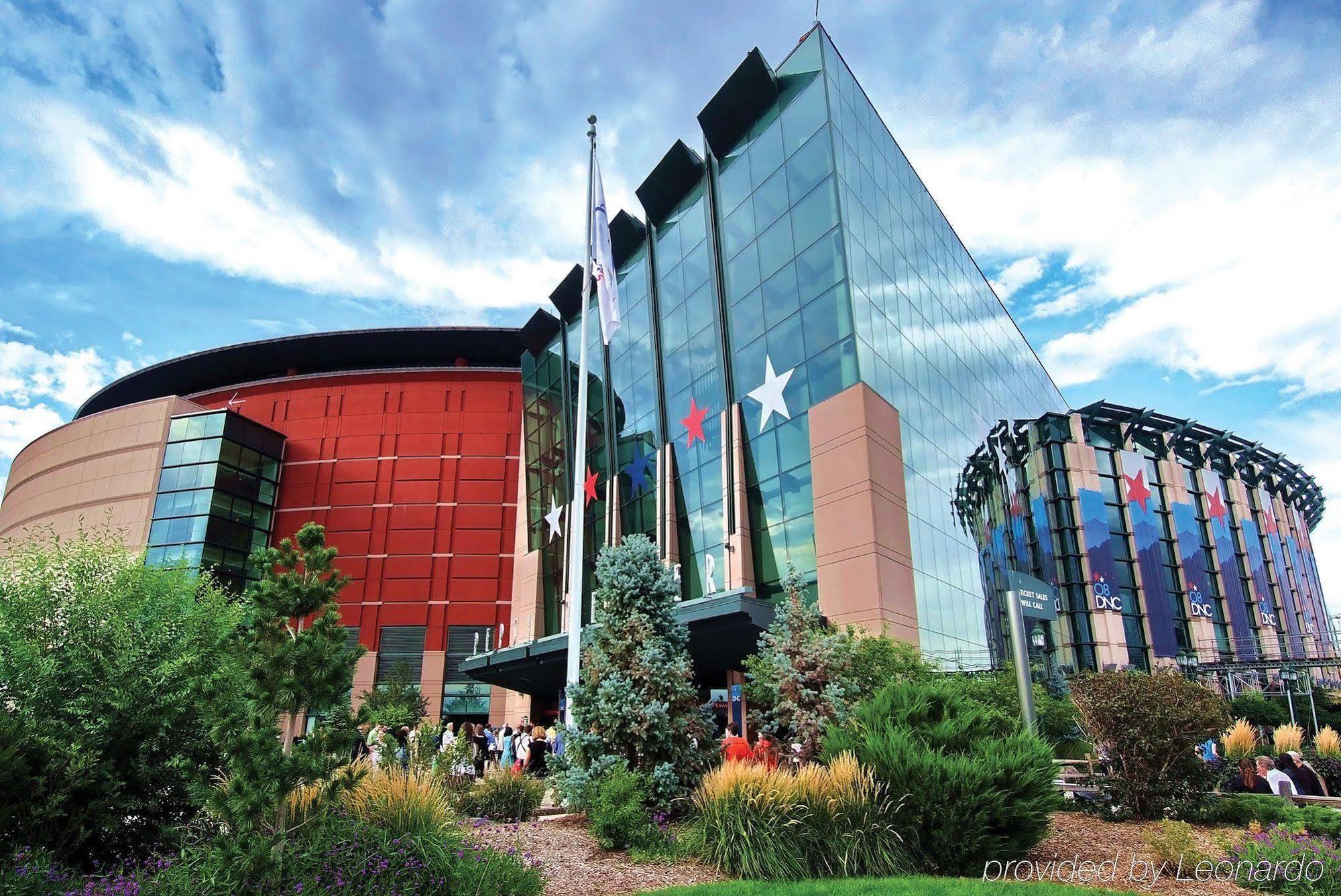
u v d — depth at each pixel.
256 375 59.47
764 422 25.42
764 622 19.27
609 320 17.83
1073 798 11.50
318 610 6.97
